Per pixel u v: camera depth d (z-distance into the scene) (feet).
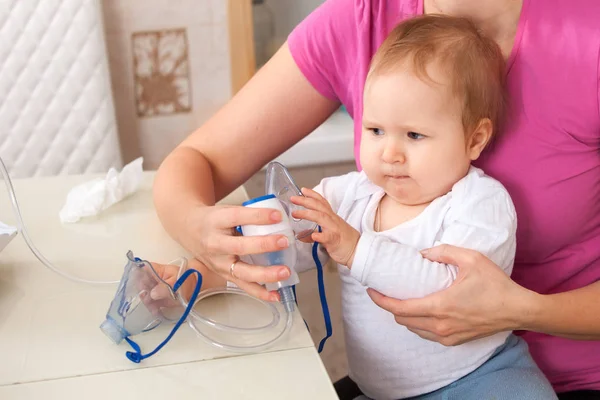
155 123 6.09
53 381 2.33
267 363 2.43
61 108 5.38
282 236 2.50
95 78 5.36
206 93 6.11
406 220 2.98
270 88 3.53
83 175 4.00
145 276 2.57
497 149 3.04
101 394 2.27
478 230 2.77
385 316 3.01
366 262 2.68
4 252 3.13
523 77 2.94
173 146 6.23
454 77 2.74
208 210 2.83
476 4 2.94
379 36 3.25
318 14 3.44
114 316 2.53
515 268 3.28
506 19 2.97
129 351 2.48
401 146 2.83
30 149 5.43
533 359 3.31
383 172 2.89
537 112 2.94
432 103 2.73
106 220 3.46
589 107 2.88
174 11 5.76
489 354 3.00
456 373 2.99
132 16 5.69
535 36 2.90
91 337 2.55
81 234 3.31
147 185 3.87
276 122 3.56
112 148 5.56
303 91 3.54
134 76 5.88
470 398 2.96
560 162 2.99
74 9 5.18
